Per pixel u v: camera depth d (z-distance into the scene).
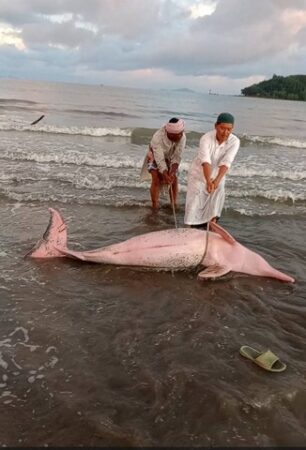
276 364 3.76
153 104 41.75
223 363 3.77
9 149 12.34
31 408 3.12
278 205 9.00
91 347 3.90
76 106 29.92
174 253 5.44
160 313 4.59
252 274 5.61
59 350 3.84
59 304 4.62
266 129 25.25
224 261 5.52
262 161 13.62
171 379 3.50
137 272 5.50
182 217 7.84
